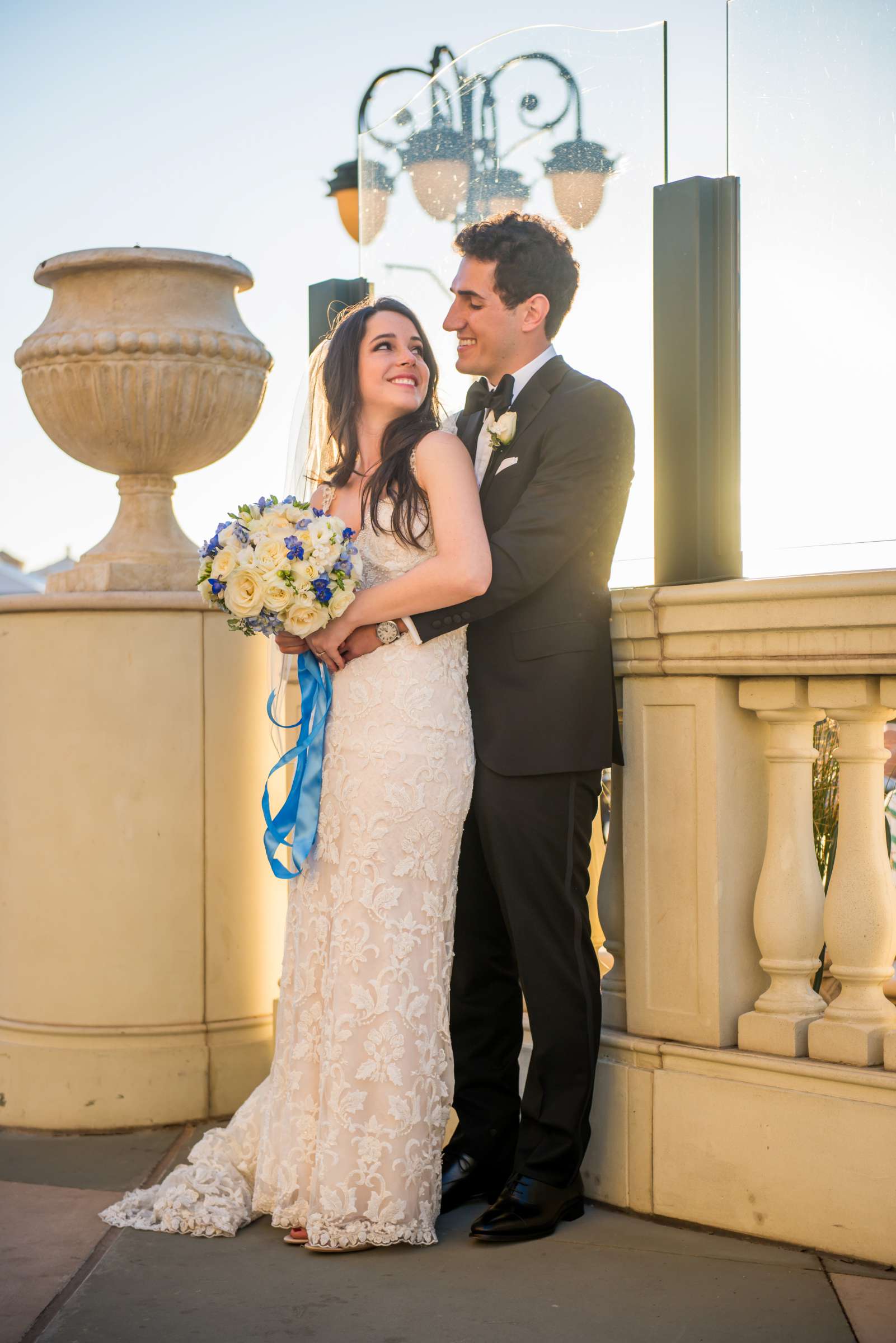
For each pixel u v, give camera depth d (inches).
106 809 131.6
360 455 103.8
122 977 131.6
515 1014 109.7
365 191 140.6
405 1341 83.9
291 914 104.5
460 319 105.5
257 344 138.9
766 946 102.0
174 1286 92.7
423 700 98.5
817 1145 95.2
